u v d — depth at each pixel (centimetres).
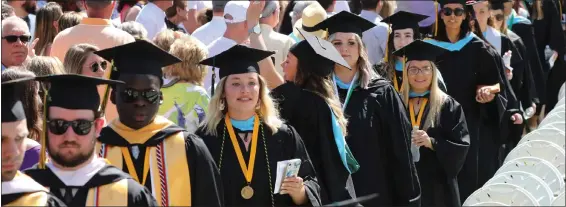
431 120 1986
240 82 1516
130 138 1362
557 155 1984
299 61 1720
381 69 2102
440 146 1966
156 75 1366
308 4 2456
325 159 1670
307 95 1700
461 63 2298
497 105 2312
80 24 1912
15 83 1202
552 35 3281
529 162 1866
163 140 1371
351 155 1700
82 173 1249
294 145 1547
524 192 1650
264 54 1529
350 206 1648
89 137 1247
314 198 1521
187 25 2617
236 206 1509
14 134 1202
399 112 1811
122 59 1357
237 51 1517
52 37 2138
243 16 2027
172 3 2362
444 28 2316
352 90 1803
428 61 1991
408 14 2123
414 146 1947
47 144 1250
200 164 1380
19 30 1862
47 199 1199
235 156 1520
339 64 1702
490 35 2702
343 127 1703
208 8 2589
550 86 3275
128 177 1270
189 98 1688
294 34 2316
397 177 1808
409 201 1803
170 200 1351
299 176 1541
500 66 2327
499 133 2348
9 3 2416
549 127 2161
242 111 1523
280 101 1708
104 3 1912
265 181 1520
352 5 2872
